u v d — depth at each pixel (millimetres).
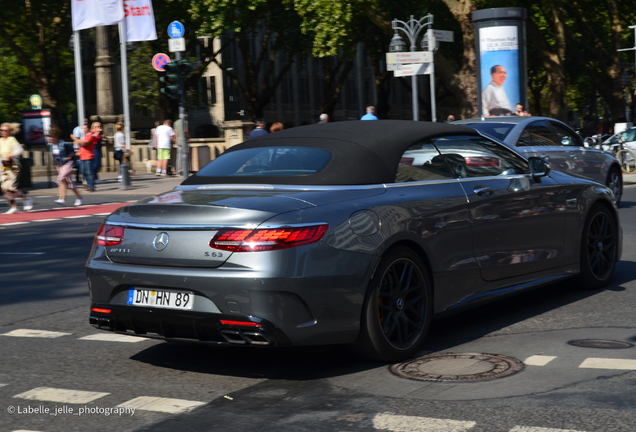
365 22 43219
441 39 19812
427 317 5031
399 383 4363
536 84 58344
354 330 4555
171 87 20812
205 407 4078
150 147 30969
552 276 6293
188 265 4406
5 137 16812
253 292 4223
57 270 9391
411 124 5535
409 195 5020
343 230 4508
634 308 6129
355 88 82688
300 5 31031
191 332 4449
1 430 3840
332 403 4047
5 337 6027
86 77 67500
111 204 18688
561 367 4535
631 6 42656
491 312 6238
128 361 5152
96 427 3836
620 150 22594
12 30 41969
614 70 37625
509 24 22219
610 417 3648
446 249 5172
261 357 5086
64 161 18438
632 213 12789
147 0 27328
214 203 4504
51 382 4691
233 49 72375
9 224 14914
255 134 19000
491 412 3785
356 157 4980
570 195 6457
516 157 6133
